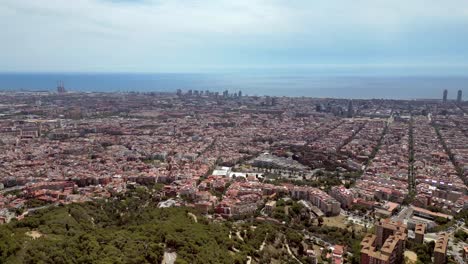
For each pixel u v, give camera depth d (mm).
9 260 198875
